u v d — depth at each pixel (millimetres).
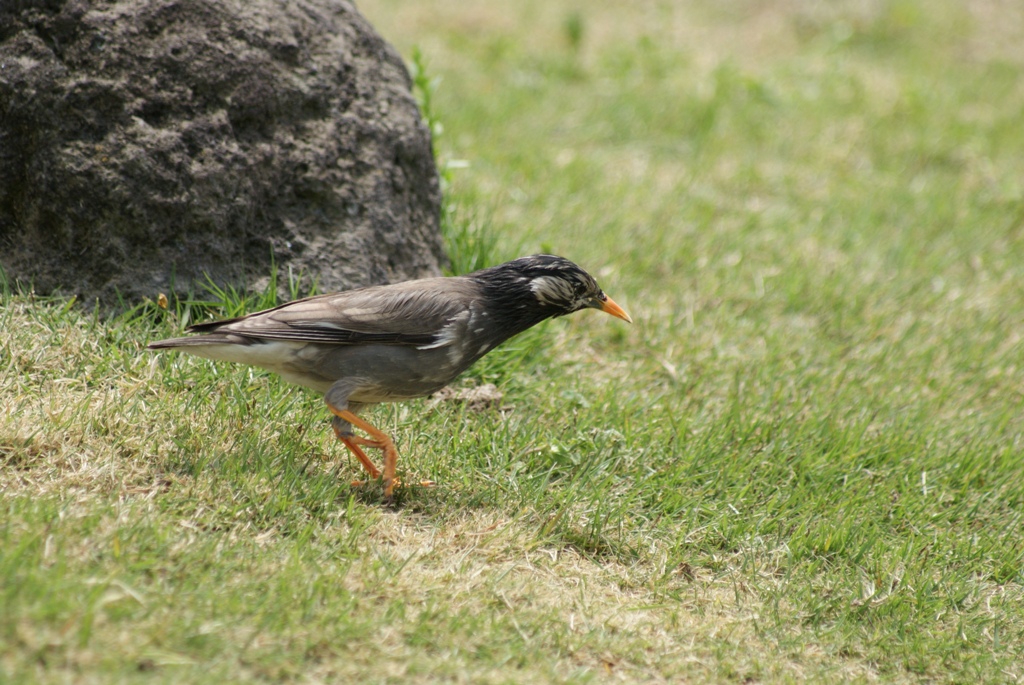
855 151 20250
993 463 11211
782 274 15125
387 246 11484
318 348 8914
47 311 10086
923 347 13703
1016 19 27516
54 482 8289
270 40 10969
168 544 7656
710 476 10367
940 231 17281
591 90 21891
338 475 9367
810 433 11266
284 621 7125
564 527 9125
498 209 15602
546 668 7336
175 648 6648
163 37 10422
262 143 10812
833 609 8727
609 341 13000
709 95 21750
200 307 10500
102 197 10102
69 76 10086
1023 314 14836
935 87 23344
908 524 10133
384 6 24766
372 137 11523
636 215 16500
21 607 6539
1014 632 8789
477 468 9828
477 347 9547
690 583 8844
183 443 8953
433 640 7355
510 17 25203
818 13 26922
